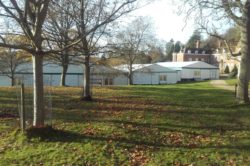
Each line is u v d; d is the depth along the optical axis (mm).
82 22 19094
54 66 51938
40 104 12797
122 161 10531
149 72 65688
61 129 13359
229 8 21562
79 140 12133
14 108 17828
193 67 84812
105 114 17156
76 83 56938
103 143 11883
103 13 22062
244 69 22203
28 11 12586
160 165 10211
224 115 17984
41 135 12289
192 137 13180
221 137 13250
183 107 20531
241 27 22016
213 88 41906
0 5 12781
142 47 59844
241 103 21844
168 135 13297
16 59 41969
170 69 74938
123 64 58531
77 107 19219
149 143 12227
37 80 12719
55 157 10750
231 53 22547
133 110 18609
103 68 53906
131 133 13219
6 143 11914
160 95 28312
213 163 10359
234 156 10953
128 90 33156
